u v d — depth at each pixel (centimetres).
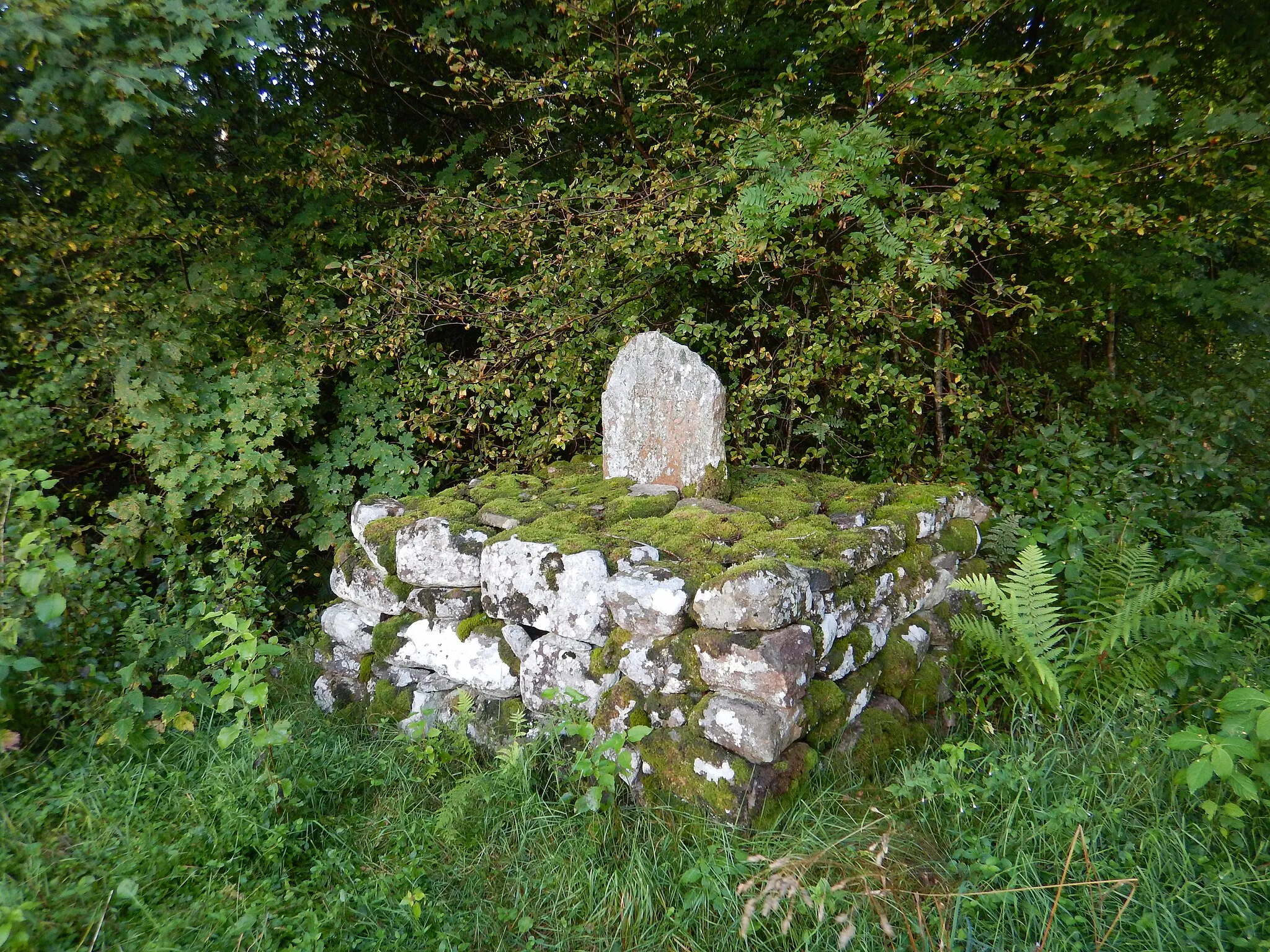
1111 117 413
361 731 316
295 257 506
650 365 387
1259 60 468
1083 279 520
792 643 234
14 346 419
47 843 215
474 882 227
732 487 399
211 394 431
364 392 491
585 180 493
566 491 379
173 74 360
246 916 193
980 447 562
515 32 502
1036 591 300
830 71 504
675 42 518
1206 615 333
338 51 558
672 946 203
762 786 231
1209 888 205
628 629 266
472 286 484
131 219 436
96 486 437
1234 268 546
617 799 253
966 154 420
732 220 387
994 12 432
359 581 340
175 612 338
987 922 200
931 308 436
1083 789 246
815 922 200
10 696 251
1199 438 428
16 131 367
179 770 262
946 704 317
